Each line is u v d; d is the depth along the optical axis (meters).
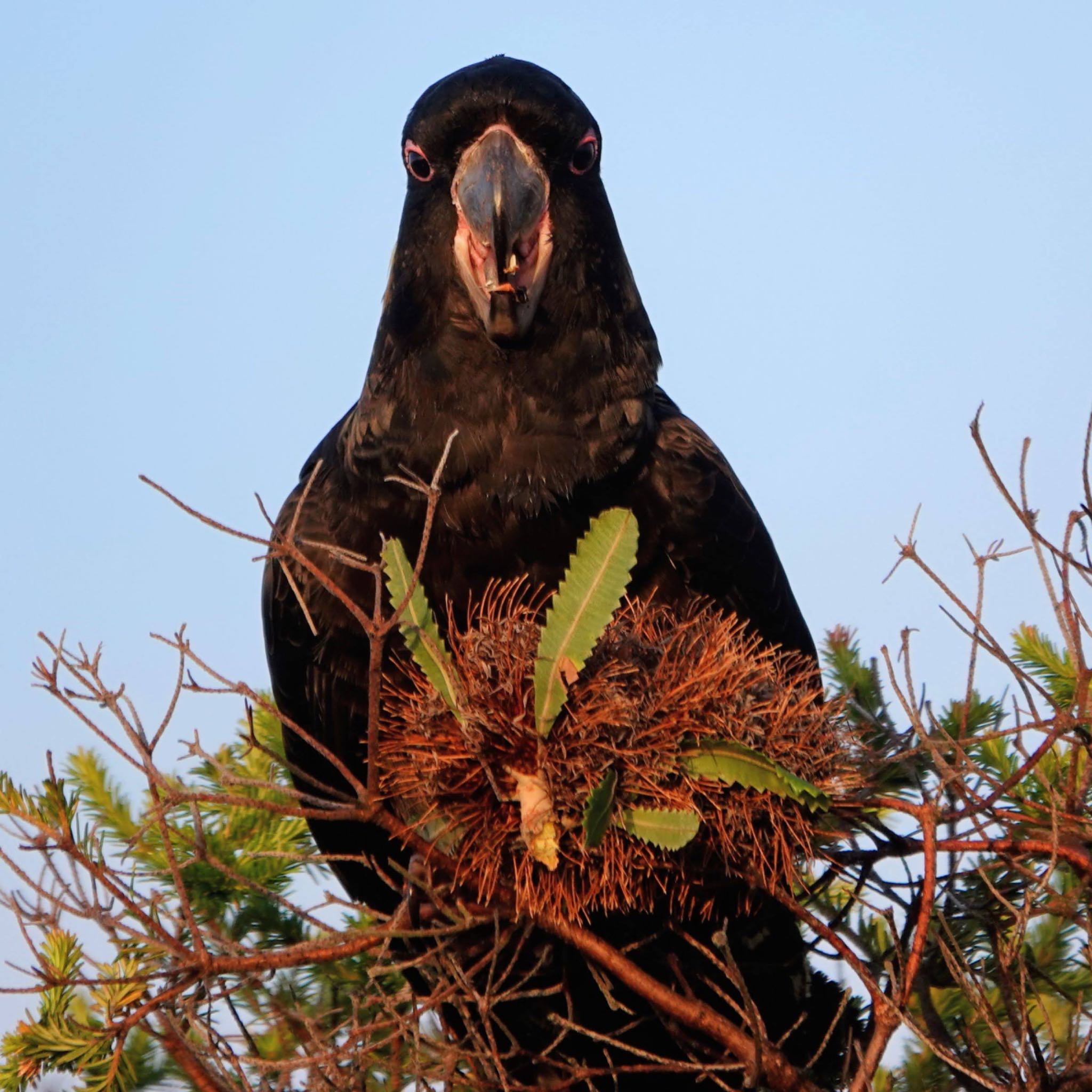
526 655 6.04
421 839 6.01
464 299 8.47
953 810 6.72
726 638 6.26
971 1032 7.38
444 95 8.55
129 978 5.56
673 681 6.07
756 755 6.00
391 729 6.58
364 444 8.76
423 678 6.62
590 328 8.55
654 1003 6.16
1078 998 7.21
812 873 6.92
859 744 6.64
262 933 8.29
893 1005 5.75
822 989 7.92
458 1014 7.64
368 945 6.21
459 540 8.62
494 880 6.11
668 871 6.28
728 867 6.32
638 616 6.41
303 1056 6.45
